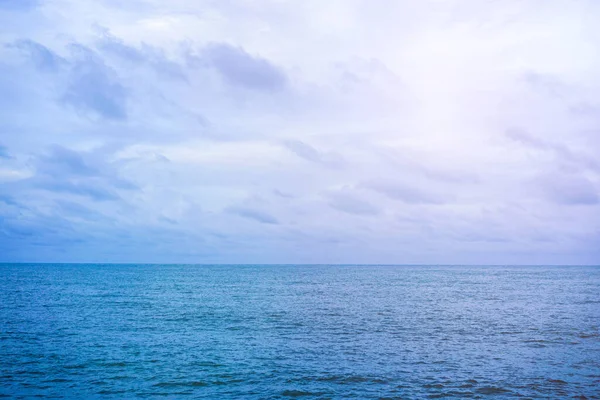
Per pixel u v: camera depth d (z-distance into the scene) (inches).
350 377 1170.6
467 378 1163.9
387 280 6225.4
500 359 1359.5
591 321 2114.9
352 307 2677.2
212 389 1075.9
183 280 5856.3
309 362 1316.4
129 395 1032.2
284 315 2287.2
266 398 1018.1
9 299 2950.3
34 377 1152.8
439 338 1683.1
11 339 1594.5
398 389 1077.1
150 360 1321.4
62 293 3501.5
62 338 1624.0
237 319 2135.8
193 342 1579.7
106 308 2513.5
